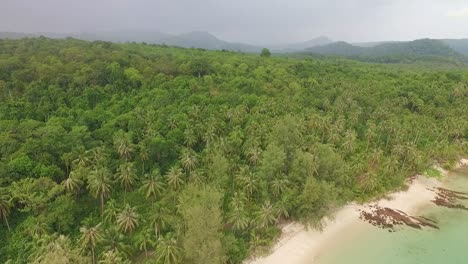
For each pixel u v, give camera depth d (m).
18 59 141.75
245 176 81.62
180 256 59.47
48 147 84.06
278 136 94.38
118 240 62.22
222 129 109.56
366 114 141.62
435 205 94.19
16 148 84.12
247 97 135.62
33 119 106.94
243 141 103.81
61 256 51.59
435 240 78.38
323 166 86.00
